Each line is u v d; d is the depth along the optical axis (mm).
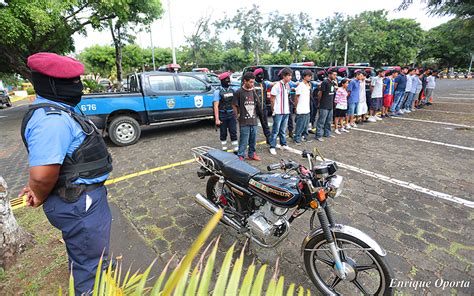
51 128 1356
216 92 5168
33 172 1336
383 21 42125
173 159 5141
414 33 40344
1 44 10688
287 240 2643
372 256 1794
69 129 1445
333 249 1854
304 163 4723
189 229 2873
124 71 33906
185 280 812
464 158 4805
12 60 11664
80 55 30078
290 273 2240
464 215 2979
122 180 4199
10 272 2225
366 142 5980
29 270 2244
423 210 3102
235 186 2465
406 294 1996
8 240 2314
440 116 8789
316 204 1880
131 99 6023
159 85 6426
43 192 1415
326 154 5195
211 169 2707
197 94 6914
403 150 5344
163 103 6426
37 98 1503
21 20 9375
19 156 5789
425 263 2289
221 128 5328
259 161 4906
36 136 1348
